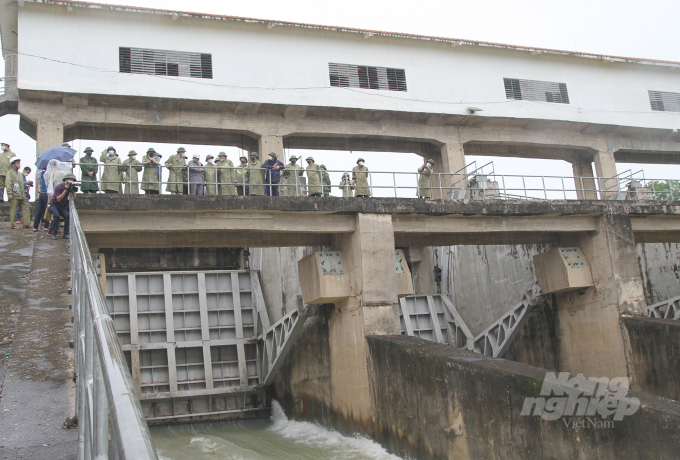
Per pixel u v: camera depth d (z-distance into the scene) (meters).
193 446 17.12
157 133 25.19
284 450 15.82
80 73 22.23
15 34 23.86
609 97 29.78
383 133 26.92
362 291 15.62
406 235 18.81
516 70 28.66
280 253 22.05
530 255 20.27
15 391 5.75
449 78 27.48
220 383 22.09
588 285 18.56
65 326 7.73
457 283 23.86
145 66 23.23
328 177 18.94
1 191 18.02
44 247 12.56
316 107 25.17
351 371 15.93
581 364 18.84
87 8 22.62
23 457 4.48
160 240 16.06
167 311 21.81
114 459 2.10
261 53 24.92
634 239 19.81
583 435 9.45
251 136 25.70
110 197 14.14
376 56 26.66
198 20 24.22
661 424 8.48
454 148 27.88
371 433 14.80
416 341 14.09
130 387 2.18
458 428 11.62
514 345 22.27
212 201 14.98
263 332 21.81
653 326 16.39
